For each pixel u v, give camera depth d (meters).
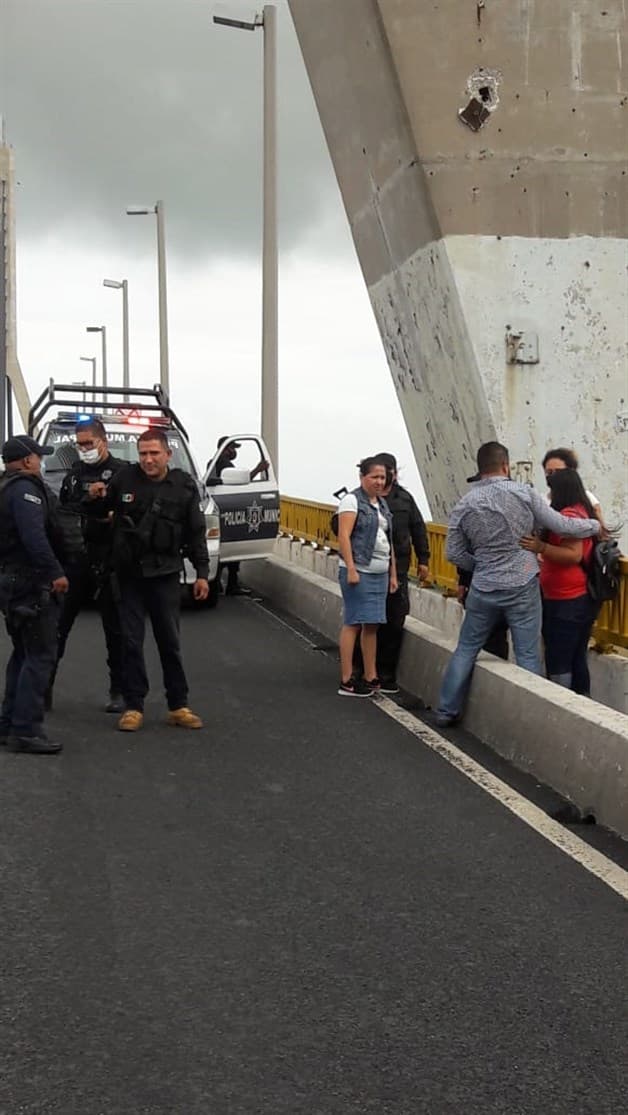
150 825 6.51
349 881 5.68
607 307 13.44
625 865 5.95
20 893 5.47
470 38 12.97
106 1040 4.10
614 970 4.71
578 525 8.80
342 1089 3.80
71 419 16.27
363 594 9.96
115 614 9.25
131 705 8.83
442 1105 3.71
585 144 13.21
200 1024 4.22
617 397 13.56
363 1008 4.36
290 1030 4.18
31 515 7.82
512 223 13.24
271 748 8.30
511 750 7.97
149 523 8.61
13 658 8.30
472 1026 4.23
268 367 21.56
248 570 18.12
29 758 7.91
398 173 13.56
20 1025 4.20
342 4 13.41
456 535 8.88
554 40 13.05
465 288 13.23
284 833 6.41
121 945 4.91
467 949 4.90
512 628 8.81
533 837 6.38
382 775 7.61
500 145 13.13
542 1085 3.83
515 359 13.35
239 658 11.97
